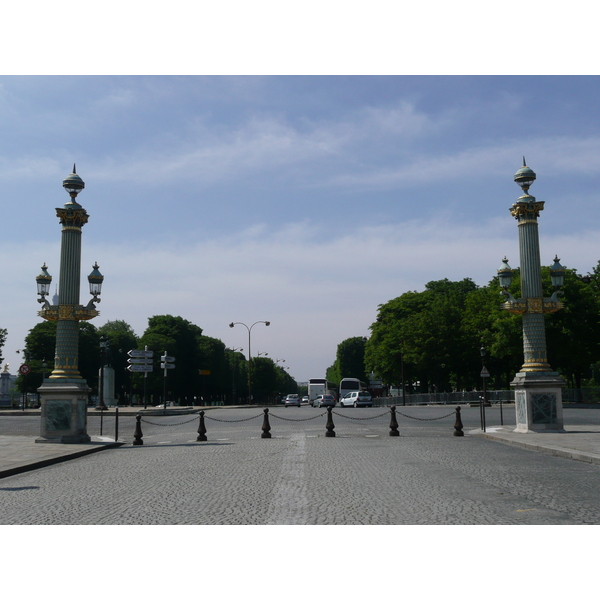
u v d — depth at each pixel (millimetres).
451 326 69188
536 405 24438
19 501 10898
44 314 24375
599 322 52219
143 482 12922
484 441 22750
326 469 14469
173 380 98375
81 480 13609
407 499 10211
